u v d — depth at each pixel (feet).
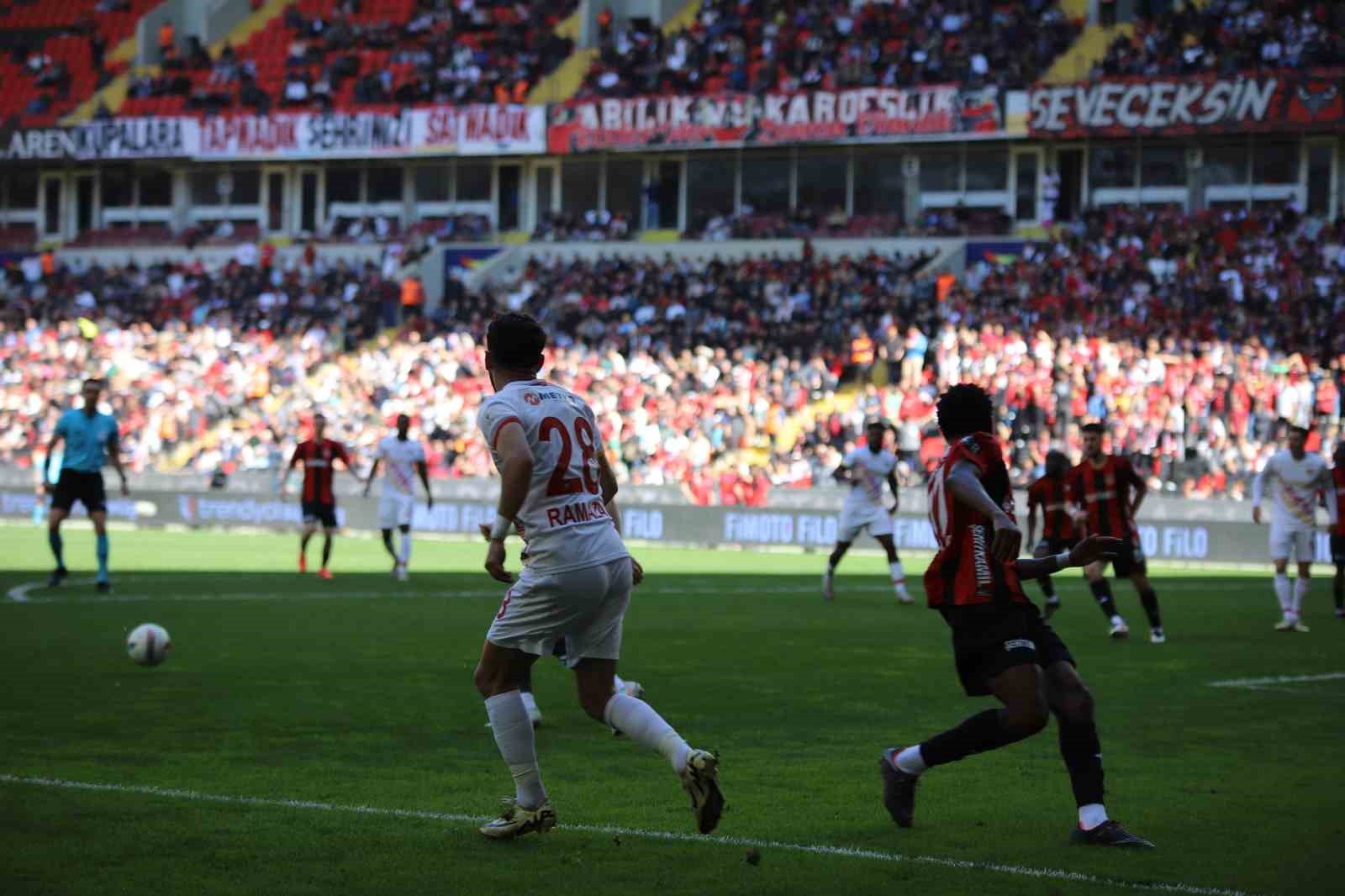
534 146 252.01
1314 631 92.22
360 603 101.50
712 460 197.57
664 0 269.64
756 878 33.86
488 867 34.55
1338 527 100.17
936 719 56.90
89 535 177.99
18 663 69.00
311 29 288.71
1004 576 37.09
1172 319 197.77
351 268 255.91
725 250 241.76
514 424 35.73
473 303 236.02
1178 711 59.88
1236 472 171.94
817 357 205.87
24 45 309.22
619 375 212.84
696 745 51.29
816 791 43.80
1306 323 191.72
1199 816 40.91
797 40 252.01
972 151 240.94
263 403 227.81
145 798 41.55
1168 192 232.32
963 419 37.76
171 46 292.61
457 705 58.65
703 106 242.58
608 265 237.66
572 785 44.19
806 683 66.69
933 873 34.50
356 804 41.01
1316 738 53.67
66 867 34.19
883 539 108.37
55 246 279.49
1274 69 217.97
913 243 232.12
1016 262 214.48
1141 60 226.17
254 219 279.08
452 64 269.23
